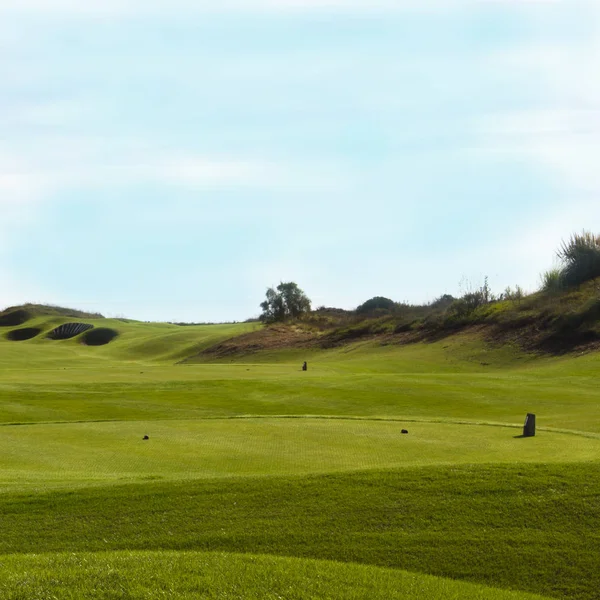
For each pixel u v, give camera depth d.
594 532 10.48
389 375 34.91
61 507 11.71
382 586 8.90
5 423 22.03
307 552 10.25
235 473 14.87
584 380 32.69
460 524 10.88
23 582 8.50
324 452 16.97
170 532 10.81
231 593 8.41
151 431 20.20
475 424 20.98
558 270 57.16
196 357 73.06
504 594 8.99
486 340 52.50
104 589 8.38
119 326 106.00
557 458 15.50
